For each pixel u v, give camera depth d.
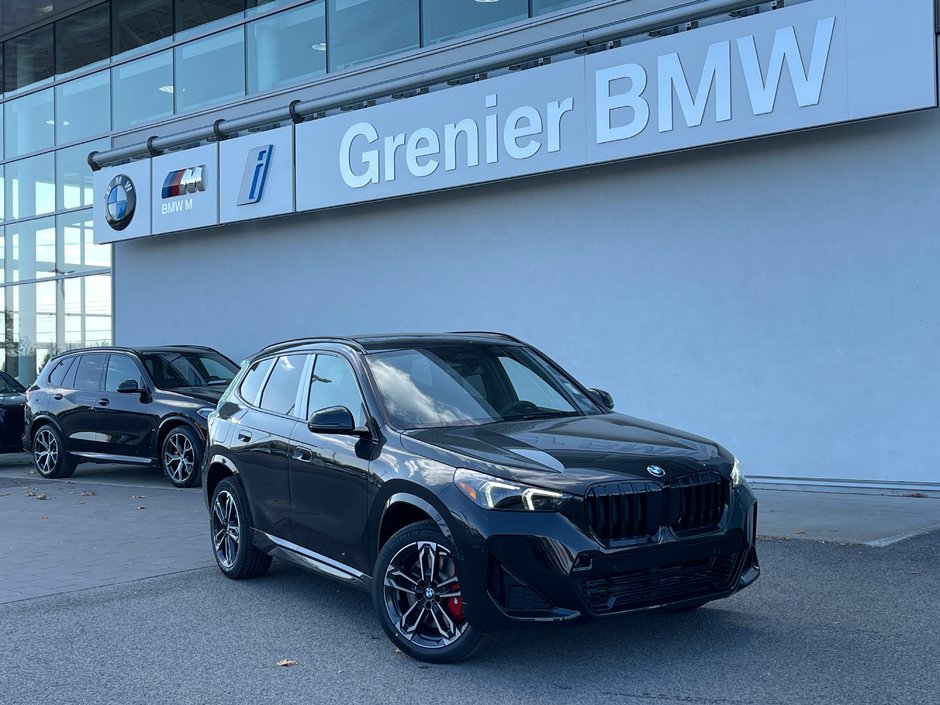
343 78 14.95
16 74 21.22
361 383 5.98
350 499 5.66
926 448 10.01
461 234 13.57
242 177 15.66
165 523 9.70
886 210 10.17
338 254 15.09
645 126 11.27
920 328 10.01
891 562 6.98
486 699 4.54
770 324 10.94
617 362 12.11
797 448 10.78
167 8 18.19
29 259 20.80
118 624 6.05
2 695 4.82
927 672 4.68
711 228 11.33
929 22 9.38
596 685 4.67
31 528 9.61
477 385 6.13
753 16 10.45
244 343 16.50
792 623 5.56
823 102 10.00
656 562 4.73
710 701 4.41
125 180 17.73
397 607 5.21
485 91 12.70
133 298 18.34
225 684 4.90
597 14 12.02
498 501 4.75
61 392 13.90
